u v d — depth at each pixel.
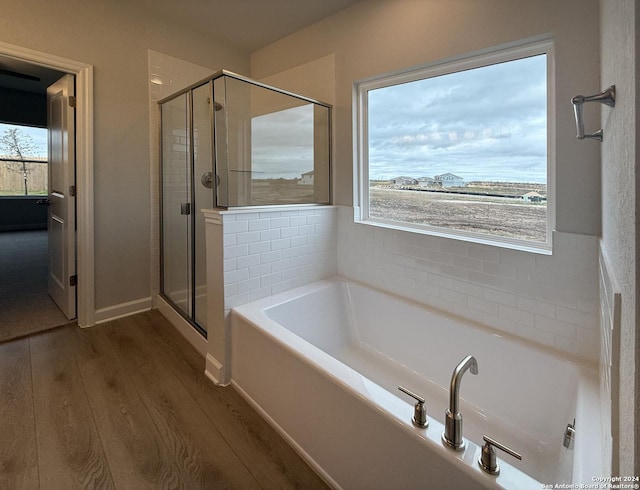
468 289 1.97
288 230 2.33
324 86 2.74
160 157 2.95
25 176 7.09
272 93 2.45
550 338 1.68
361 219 2.63
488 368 1.78
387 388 1.97
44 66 2.38
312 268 2.52
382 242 2.40
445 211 2.18
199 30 3.06
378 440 1.18
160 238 3.02
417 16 2.13
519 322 1.78
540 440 1.51
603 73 1.24
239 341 1.93
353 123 2.55
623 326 0.60
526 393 1.63
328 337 2.34
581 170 1.57
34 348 2.33
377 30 2.36
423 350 2.08
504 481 0.89
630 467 0.48
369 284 2.50
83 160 2.59
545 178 1.76
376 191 2.56
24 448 1.47
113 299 2.83
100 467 1.40
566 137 1.61
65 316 2.81
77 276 2.71
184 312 2.59
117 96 2.70
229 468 1.43
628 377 0.51
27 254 4.92
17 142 6.91
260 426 1.68
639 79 0.45
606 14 1.08
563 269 1.63
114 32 2.65
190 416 1.73
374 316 2.36
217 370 2.01
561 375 1.53
